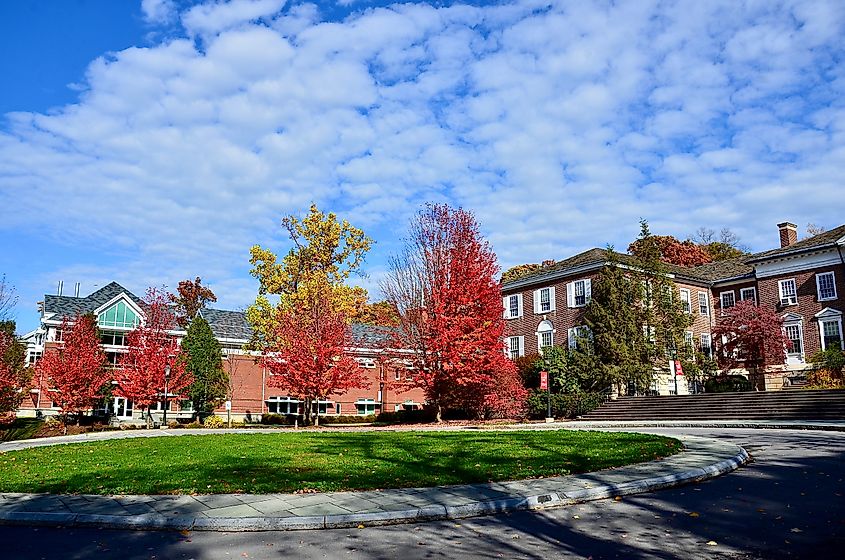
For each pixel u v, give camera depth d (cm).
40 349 4672
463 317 3070
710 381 4034
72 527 866
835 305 3994
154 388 3516
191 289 7538
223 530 840
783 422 2466
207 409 4197
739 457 1367
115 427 3547
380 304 4212
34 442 2578
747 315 4062
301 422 4091
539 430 2273
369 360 4641
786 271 4291
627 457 1336
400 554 720
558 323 4506
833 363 3550
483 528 839
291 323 3397
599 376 3706
